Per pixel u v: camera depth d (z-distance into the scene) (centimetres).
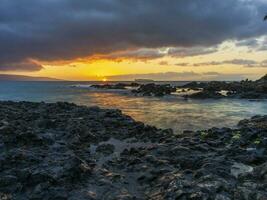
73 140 2155
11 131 2047
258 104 5822
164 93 9106
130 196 1192
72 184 1280
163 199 1152
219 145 2006
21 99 7294
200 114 4269
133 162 1608
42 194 1184
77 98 7662
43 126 2547
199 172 1352
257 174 1331
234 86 9119
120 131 2523
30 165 1468
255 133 2239
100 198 1187
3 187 1250
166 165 1540
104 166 1585
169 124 3369
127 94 9319
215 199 1098
